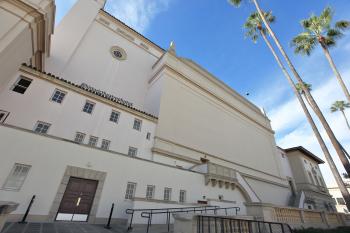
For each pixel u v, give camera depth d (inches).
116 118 642.8
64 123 529.0
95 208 401.4
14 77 490.3
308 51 745.0
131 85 915.4
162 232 343.0
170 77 893.2
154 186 503.2
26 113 478.9
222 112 1093.1
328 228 541.0
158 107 773.9
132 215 379.2
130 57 995.3
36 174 355.9
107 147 580.4
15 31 390.3
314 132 559.2
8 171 330.3
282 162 1432.1
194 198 572.4
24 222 311.0
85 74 778.8
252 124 1322.6
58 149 396.2
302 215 495.2
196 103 952.3
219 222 306.5
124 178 462.3
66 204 375.2
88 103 605.3
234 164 956.6
